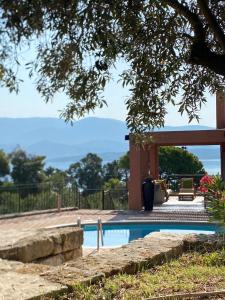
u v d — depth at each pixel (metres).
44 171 39.78
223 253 6.21
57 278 4.79
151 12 4.06
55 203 17.42
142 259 5.65
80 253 8.45
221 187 7.01
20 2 3.05
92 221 14.52
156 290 4.67
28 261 7.00
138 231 14.26
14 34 3.21
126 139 16.70
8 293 4.25
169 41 4.26
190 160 24.23
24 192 16.91
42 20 3.20
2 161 38.41
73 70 4.18
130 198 16.77
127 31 3.83
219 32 4.05
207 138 16.39
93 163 36.19
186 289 4.69
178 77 4.89
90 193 18.12
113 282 4.83
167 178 21.47
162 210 16.22
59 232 7.95
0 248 6.70
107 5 3.25
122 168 27.86
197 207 16.38
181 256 6.39
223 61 4.06
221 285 4.82
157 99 4.59
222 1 4.51
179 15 4.28
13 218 15.17
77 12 3.20
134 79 4.61
